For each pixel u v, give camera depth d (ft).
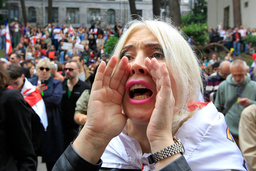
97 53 44.14
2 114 6.08
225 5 71.72
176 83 3.52
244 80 10.60
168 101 3.14
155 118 3.14
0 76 6.30
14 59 18.53
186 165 3.04
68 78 11.43
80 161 3.29
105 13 119.75
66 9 119.24
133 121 3.56
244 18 63.36
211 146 3.54
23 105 6.42
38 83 13.57
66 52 43.01
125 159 3.79
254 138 6.96
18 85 10.30
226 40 52.70
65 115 11.36
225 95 10.89
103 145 3.39
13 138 6.19
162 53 3.60
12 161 6.15
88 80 14.47
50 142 11.27
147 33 3.67
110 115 3.44
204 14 105.29
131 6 51.16
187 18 101.60
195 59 3.84
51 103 11.18
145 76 3.36
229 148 3.58
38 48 52.29
